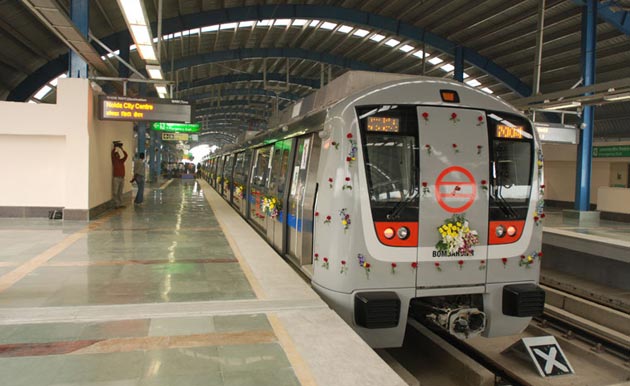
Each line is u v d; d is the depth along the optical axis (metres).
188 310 4.25
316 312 4.26
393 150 4.55
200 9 18.67
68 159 9.64
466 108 4.79
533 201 4.98
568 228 11.54
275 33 23.39
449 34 19.88
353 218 4.41
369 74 5.26
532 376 5.39
